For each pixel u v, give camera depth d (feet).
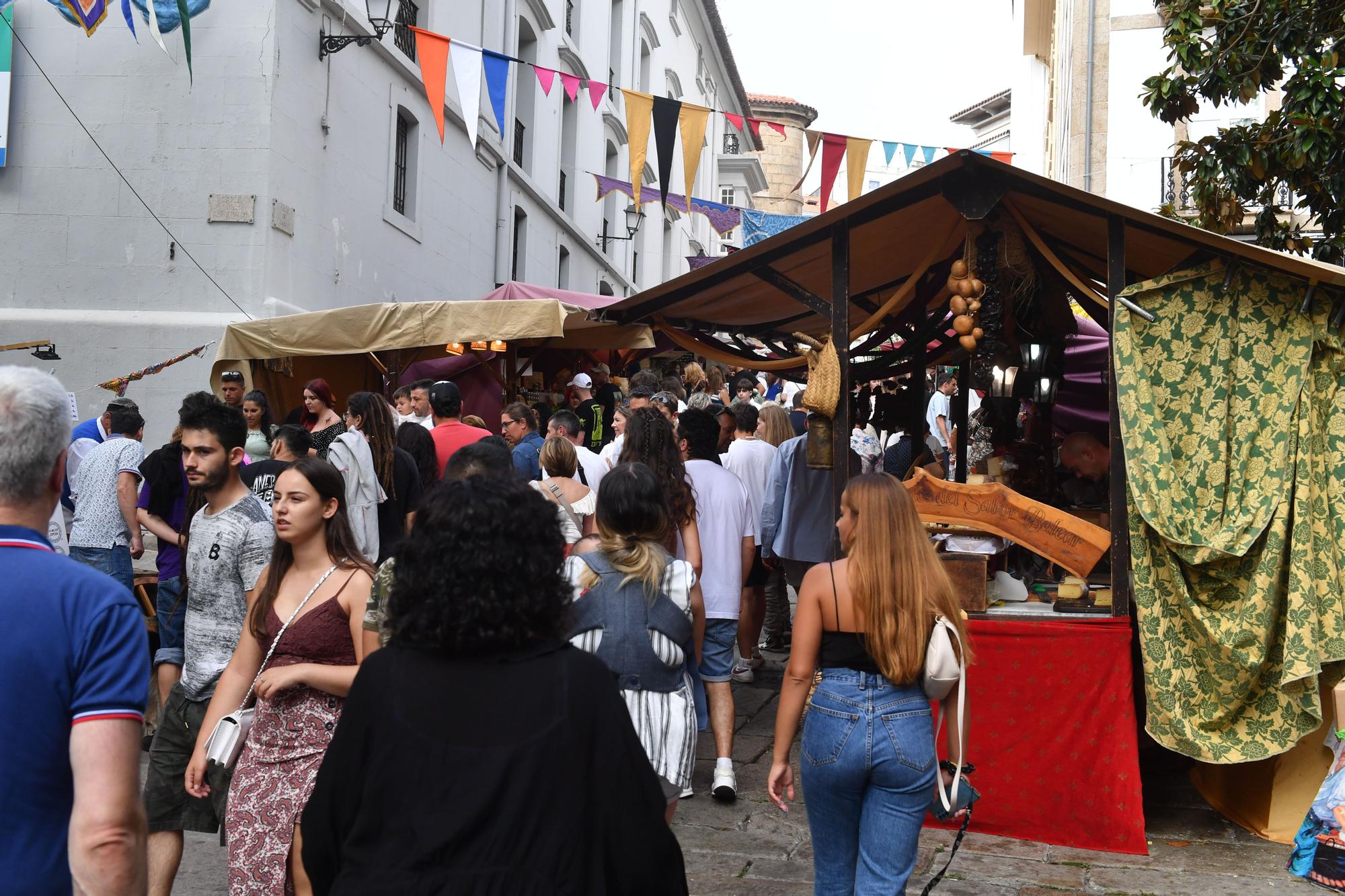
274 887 10.61
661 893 6.50
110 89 41.27
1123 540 17.29
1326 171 32.86
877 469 34.12
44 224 41.32
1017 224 18.63
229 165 40.78
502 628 6.52
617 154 92.17
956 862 15.92
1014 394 20.58
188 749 12.81
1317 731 17.13
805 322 25.89
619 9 90.53
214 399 14.12
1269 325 17.08
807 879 15.21
